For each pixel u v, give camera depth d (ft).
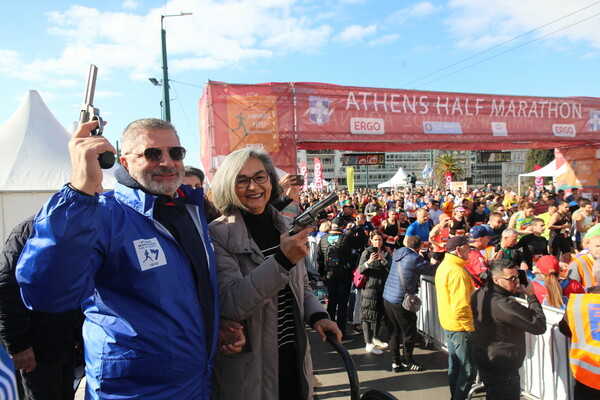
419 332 18.37
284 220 6.55
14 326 7.43
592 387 8.86
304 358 5.86
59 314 8.13
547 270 12.81
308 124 31.76
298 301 6.06
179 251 4.91
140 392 4.45
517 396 10.63
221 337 5.31
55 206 3.72
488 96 36.76
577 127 39.65
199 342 4.81
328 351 17.94
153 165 4.94
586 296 9.22
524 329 9.91
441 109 35.37
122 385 4.43
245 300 4.97
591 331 8.95
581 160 48.73
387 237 28.17
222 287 5.32
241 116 30.19
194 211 5.53
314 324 6.38
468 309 11.26
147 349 4.41
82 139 3.84
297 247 4.89
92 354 4.55
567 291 13.61
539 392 12.46
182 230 5.12
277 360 5.57
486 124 36.70
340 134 32.58
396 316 15.33
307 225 4.94
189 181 10.98
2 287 7.34
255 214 6.19
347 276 19.71
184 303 4.71
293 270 6.08
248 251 5.67
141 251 4.50
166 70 32.42
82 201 3.78
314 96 31.86
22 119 21.61
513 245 18.83
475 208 35.68
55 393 8.26
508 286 10.35
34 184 19.69
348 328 20.98
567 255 18.98
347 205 28.48
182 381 4.63
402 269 15.20
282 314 6.01
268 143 30.68
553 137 38.75
